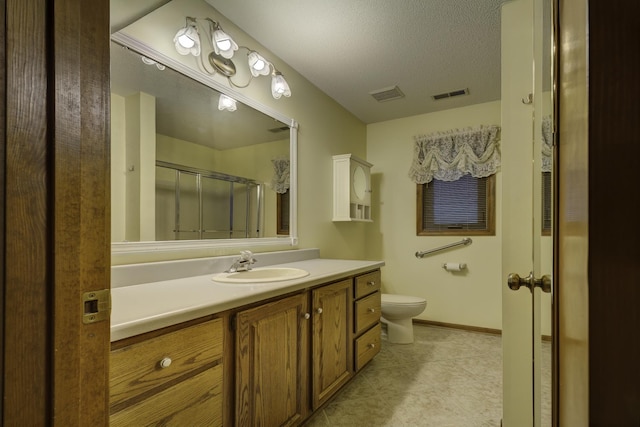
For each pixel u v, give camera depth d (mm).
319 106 2777
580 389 395
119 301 1030
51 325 438
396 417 1679
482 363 2365
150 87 1487
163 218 1532
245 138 2006
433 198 3359
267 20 1880
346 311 1901
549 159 803
